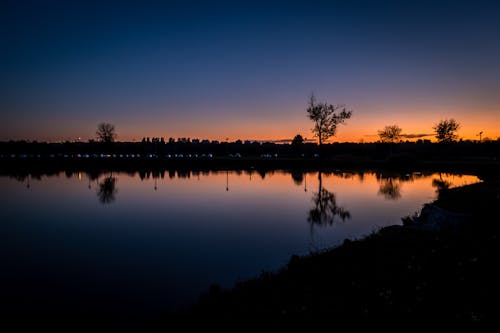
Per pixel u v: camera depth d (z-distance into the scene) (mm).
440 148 77125
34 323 7770
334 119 65375
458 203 14609
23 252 13680
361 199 26391
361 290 6820
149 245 14484
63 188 37094
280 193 31094
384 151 81500
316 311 6039
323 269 8477
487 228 10969
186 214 21734
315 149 104688
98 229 17766
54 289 9789
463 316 5473
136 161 83562
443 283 6848
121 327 7465
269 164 70125
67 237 16109
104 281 10352
